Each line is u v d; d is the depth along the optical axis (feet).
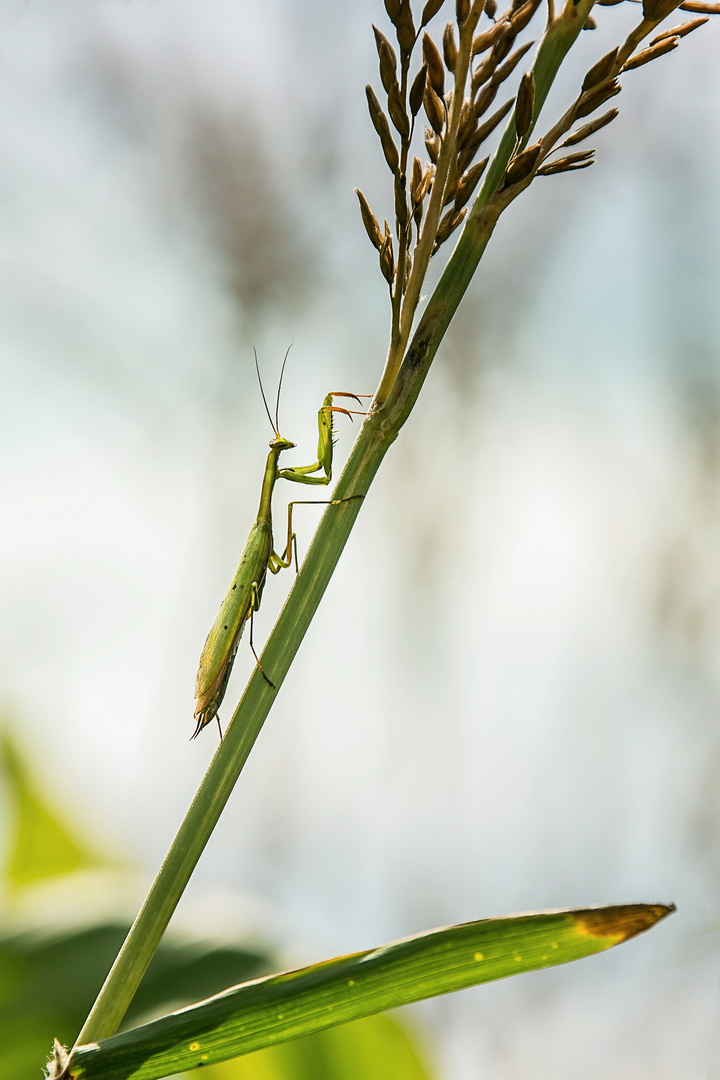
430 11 2.34
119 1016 2.32
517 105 2.35
